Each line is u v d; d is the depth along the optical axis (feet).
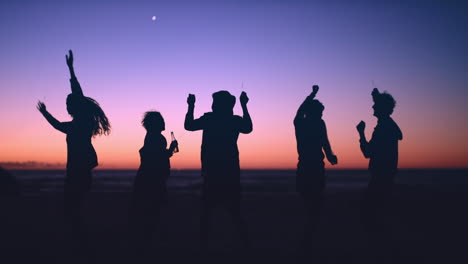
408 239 17.01
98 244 15.90
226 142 13.33
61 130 14.11
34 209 28.73
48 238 17.19
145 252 14.26
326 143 14.10
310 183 13.70
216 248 15.24
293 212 27.27
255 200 35.68
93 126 15.07
